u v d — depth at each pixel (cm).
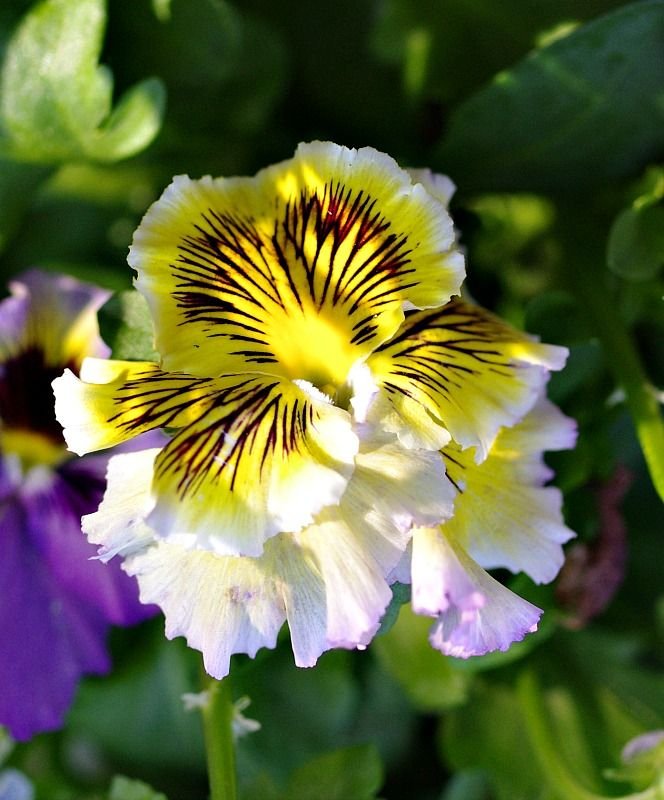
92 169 33
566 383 30
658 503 34
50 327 29
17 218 32
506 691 34
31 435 30
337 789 31
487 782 35
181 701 34
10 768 34
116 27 30
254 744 34
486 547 27
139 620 30
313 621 25
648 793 30
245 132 33
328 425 25
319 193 25
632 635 34
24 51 30
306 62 33
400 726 35
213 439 25
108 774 35
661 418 30
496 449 27
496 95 30
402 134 33
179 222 25
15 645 30
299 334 26
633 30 29
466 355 26
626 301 32
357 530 25
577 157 31
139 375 26
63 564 30
